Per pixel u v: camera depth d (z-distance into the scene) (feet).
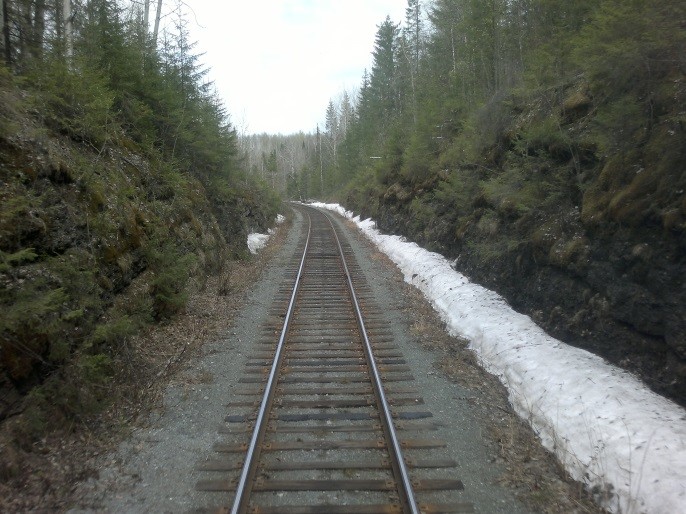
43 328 18.11
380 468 16.52
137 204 31.94
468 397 22.57
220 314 35.83
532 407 20.93
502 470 16.75
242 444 18.03
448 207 53.98
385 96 155.63
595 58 23.00
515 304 31.78
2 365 16.38
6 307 16.90
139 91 42.88
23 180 20.53
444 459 17.17
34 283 18.02
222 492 15.31
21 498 14.74
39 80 27.73
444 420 20.18
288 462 16.74
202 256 42.57
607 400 18.62
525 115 39.32
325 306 39.06
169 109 46.19
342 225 120.16
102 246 24.80
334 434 18.85
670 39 19.76
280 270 55.98
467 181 46.93
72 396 18.98
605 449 16.44
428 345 29.58
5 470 15.20
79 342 20.61
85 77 30.07
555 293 27.09
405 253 59.98
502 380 24.52
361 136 176.65
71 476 16.07
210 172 58.85
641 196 21.01
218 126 64.18
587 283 24.39
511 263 33.42
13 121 21.98
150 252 29.35
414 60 124.88
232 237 60.59
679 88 20.65
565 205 28.71
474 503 14.83
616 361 21.21
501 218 36.47
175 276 30.83
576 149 27.86
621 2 21.11
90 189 25.63
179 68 54.90
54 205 22.04
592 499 15.35
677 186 19.16
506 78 50.93
